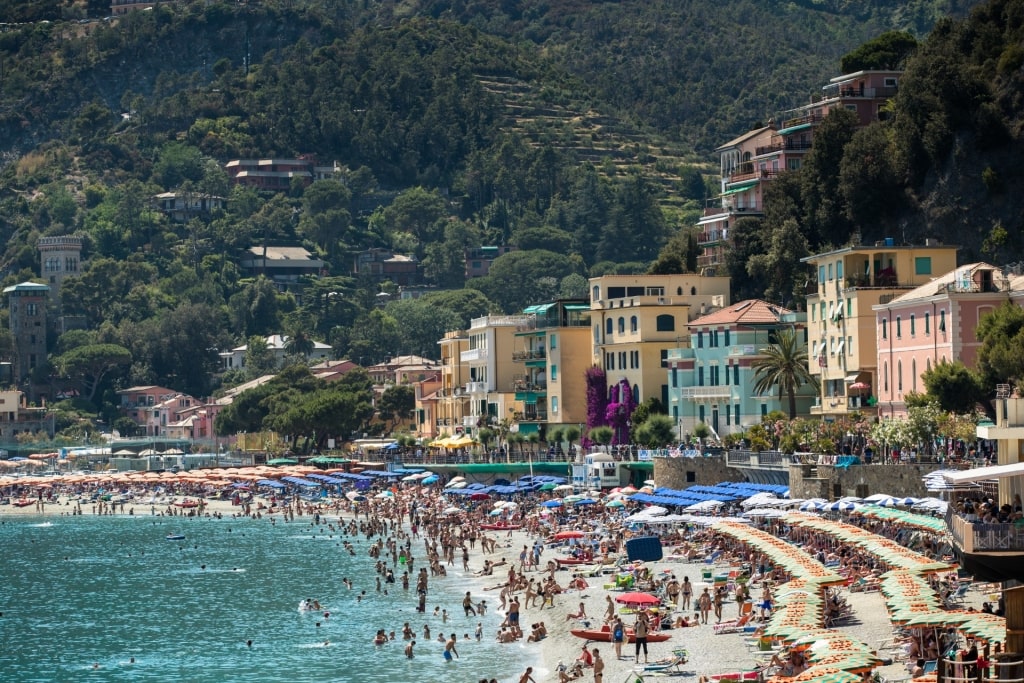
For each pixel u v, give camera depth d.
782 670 128.00
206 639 190.75
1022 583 113.31
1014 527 111.94
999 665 101.19
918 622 119.50
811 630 128.00
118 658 180.00
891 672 126.88
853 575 174.38
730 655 147.25
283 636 190.25
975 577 115.94
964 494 156.12
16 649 188.50
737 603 173.25
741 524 192.50
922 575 151.50
